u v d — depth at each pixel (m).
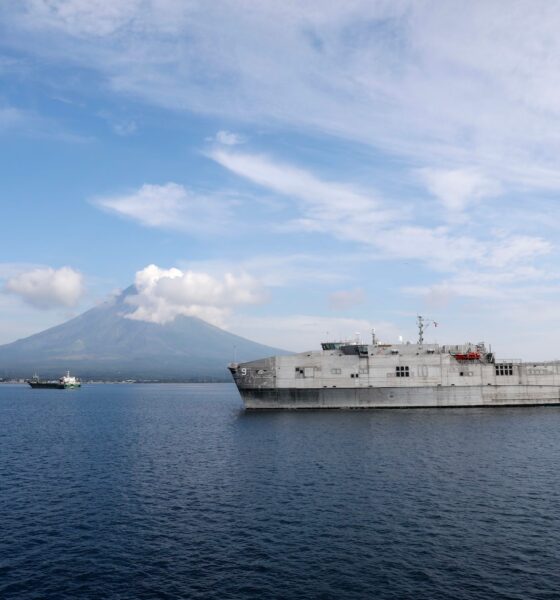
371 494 54.72
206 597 33.19
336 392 133.12
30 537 43.62
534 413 125.06
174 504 52.50
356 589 34.03
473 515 47.88
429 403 132.25
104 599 33.09
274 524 45.97
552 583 34.66
